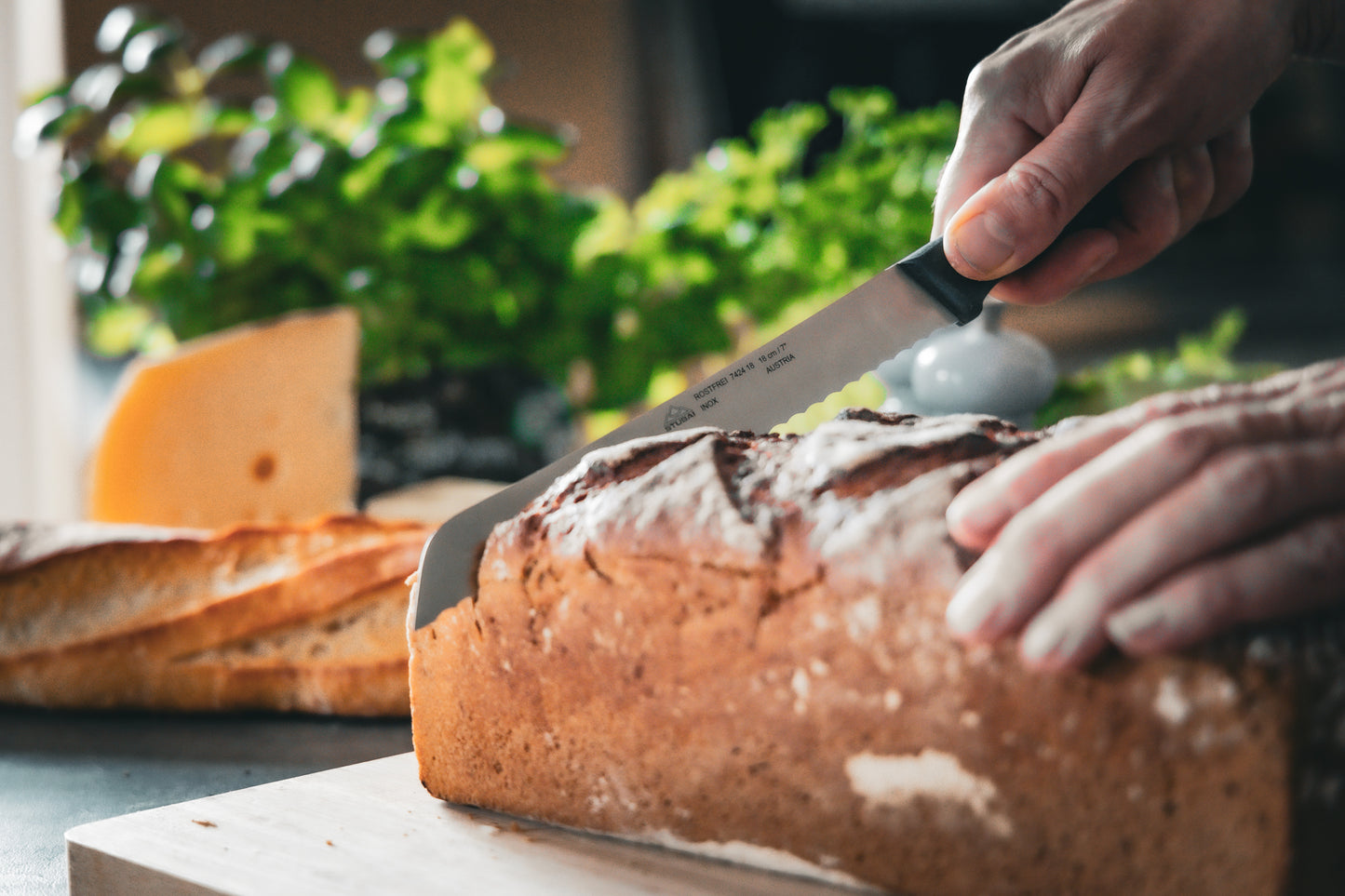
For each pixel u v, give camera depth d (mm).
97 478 897
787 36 1826
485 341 961
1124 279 2252
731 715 541
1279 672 483
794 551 530
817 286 1045
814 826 534
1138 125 641
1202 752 490
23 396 1435
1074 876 506
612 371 1025
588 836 564
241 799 591
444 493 940
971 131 667
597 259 984
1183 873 495
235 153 1054
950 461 536
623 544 550
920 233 1024
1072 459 487
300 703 708
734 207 1051
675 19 1853
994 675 508
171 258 936
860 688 524
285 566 722
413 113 947
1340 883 495
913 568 517
